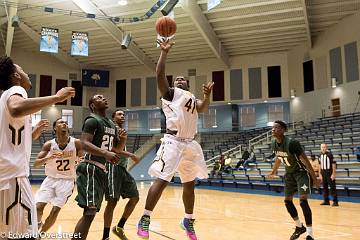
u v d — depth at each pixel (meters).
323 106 18.59
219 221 6.23
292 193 4.62
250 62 21.97
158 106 23.88
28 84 2.19
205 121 23.22
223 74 22.52
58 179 4.05
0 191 1.89
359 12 16.48
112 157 3.13
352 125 14.20
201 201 9.73
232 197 10.87
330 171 8.68
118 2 15.79
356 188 9.93
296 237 4.51
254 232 5.16
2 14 17.03
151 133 24.36
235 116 22.52
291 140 4.39
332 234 5.03
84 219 3.19
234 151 18.06
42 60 23.50
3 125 1.92
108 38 20.00
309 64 19.61
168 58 22.95
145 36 19.61
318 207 8.30
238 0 15.73
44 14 17.44
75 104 23.95
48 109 23.22
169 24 3.12
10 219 1.89
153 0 15.70
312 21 17.64
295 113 20.47
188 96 3.28
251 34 19.00
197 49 21.34
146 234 2.93
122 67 25.11
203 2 15.89
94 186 3.27
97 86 24.36
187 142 3.26
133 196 4.10
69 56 23.02
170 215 6.90
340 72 17.67
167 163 3.07
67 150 4.04
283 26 17.92
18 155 1.96
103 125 3.48
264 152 15.77
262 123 22.00
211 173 15.23
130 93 24.70
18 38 21.08
